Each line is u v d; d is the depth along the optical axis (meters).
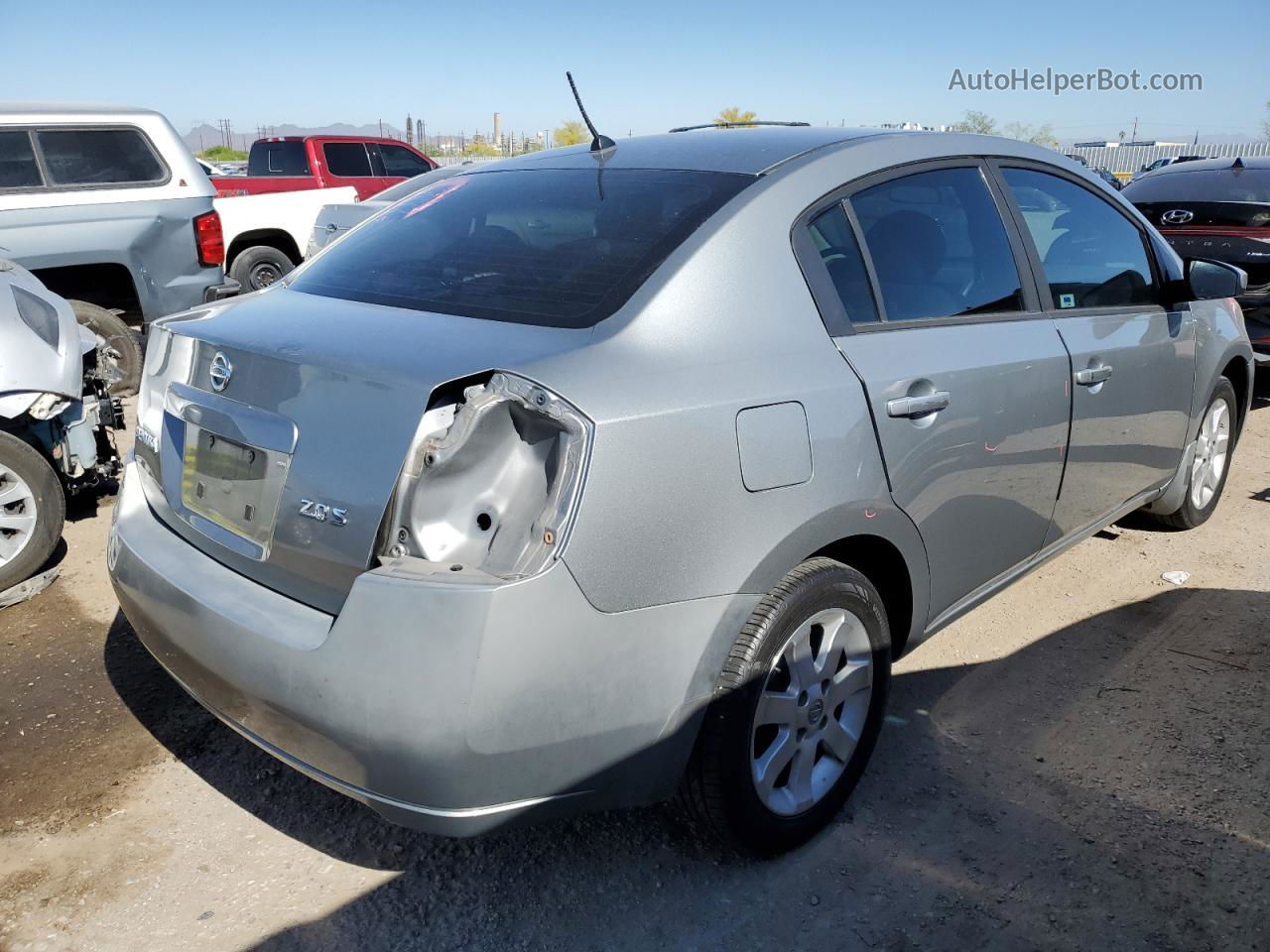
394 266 2.79
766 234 2.53
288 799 2.87
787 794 2.56
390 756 1.99
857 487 2.49
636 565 2.09
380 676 1.97
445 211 3.04
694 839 2.69
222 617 2.24
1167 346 3.83
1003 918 2.42
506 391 2.05
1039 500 3.28
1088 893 2.49
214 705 2.35
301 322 2.48
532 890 2.52
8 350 4.04
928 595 2.89
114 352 6.99
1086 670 3.56
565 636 2.01
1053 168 3.53
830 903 2.47
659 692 2.18
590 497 2.02
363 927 2.40
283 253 11.07
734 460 2.23
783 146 2.88
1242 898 2.47
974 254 3.07
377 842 2.70
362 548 2.07
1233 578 4.29
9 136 6.89
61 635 3.81
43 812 2.79
